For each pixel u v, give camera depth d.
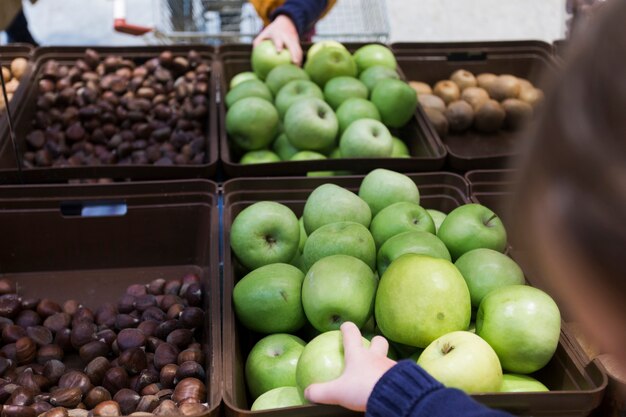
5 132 1.75
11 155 1.75
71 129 1.95
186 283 1.51
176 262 1.63
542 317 1.07
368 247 1.26
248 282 1.23
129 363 1.23
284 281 1.21
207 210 1.55
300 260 1.40
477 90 2.21
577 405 0.99
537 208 0.59
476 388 0.99
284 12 2.17
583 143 0.54
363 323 1.17
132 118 2.00
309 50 2.16
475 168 1.66
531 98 2.19
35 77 2.07
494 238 1.29
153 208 1.56
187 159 1.86
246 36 2.42
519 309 1.08
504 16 3.88
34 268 1.60
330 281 1.15
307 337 1.25
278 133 1.85
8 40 2.76
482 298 1.19
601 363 1.06
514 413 0.99
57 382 1.24
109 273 1.61
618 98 0.52
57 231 1.57
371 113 1.80
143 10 3.75
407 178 1.46
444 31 3.77
